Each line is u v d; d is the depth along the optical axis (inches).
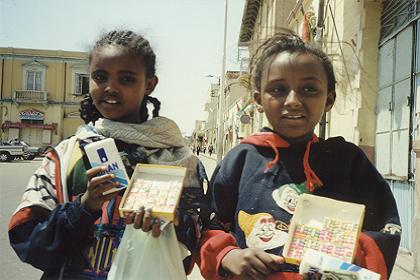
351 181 69.7
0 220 272.2
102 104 69.0
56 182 64.9
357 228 55.9
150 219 56.4
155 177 61.7
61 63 1441.9
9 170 722.8
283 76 66.1
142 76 70.7
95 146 60.8
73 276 62.4
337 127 285.7
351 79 91.7
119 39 70.1
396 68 222.7
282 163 68.4
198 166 73.1
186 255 69.1
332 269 51.2
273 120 67.8
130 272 60.6
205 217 69.6
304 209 59.3
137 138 67.4
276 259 56.4
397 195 217.3
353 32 259.8
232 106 1321.4
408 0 212.4
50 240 59.1
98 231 63.8
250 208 66.8
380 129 240.1
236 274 58.4
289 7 593.6
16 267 180.2
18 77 1432.1
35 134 1438.2
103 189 57.9
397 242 64.0
